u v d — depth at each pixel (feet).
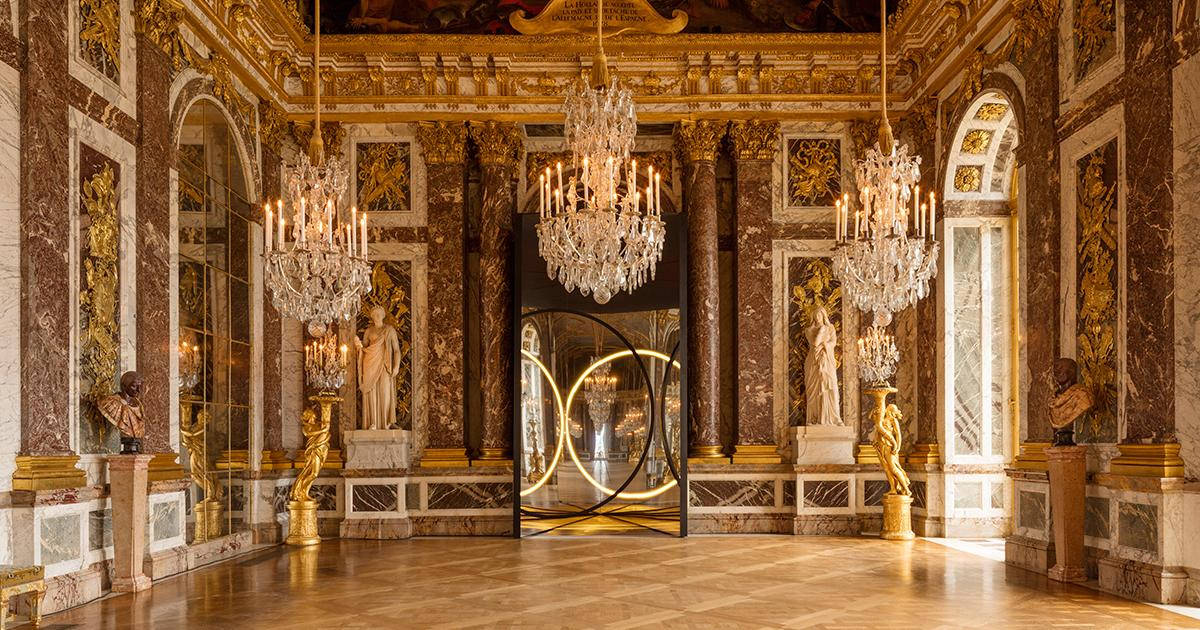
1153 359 30.66
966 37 45.21
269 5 47.39
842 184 53.62
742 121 53.47
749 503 52.08
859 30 53.01
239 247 47.88
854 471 51.16
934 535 48.26
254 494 48.34
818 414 51.90
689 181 54.13
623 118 31.96
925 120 50.19
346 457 50.90
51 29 31.24
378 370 51.47
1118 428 32.63
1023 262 39.37
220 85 44.68
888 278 32.32
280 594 33.01
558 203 32.19
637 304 52.65
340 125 53.36
